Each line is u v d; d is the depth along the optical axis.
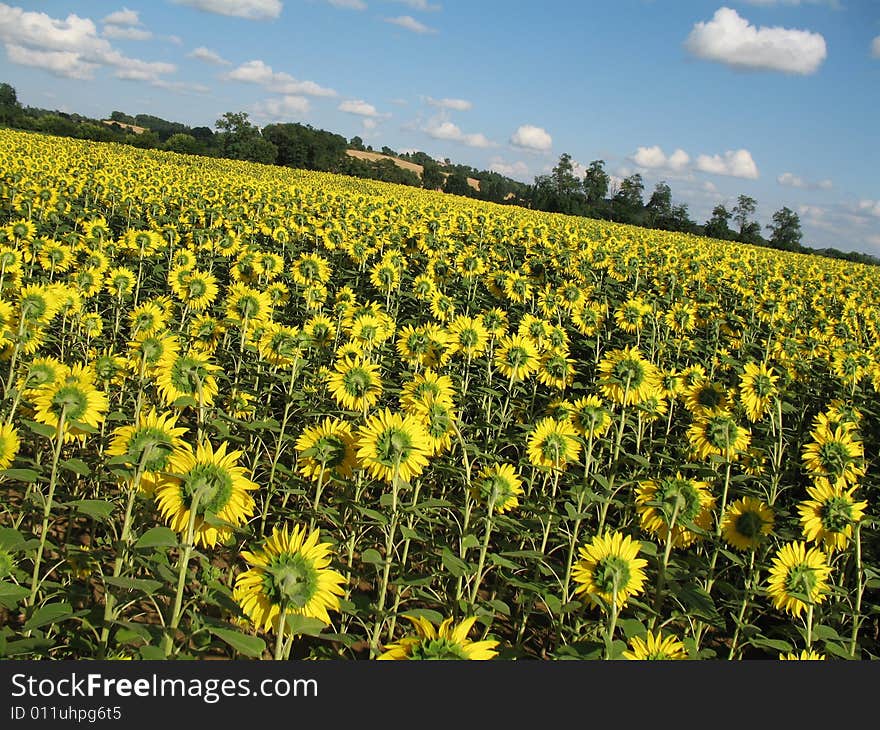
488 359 7.18
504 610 3.86
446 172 106.25
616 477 6.00
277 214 20.84
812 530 4.39
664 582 4.54
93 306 9.49
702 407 6.14
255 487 3.07
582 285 15.49
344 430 4.43
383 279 11.09
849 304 18.17
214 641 3.57
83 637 3.63
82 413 4.11
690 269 19.72
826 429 5.67
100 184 21.59
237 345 8.00
